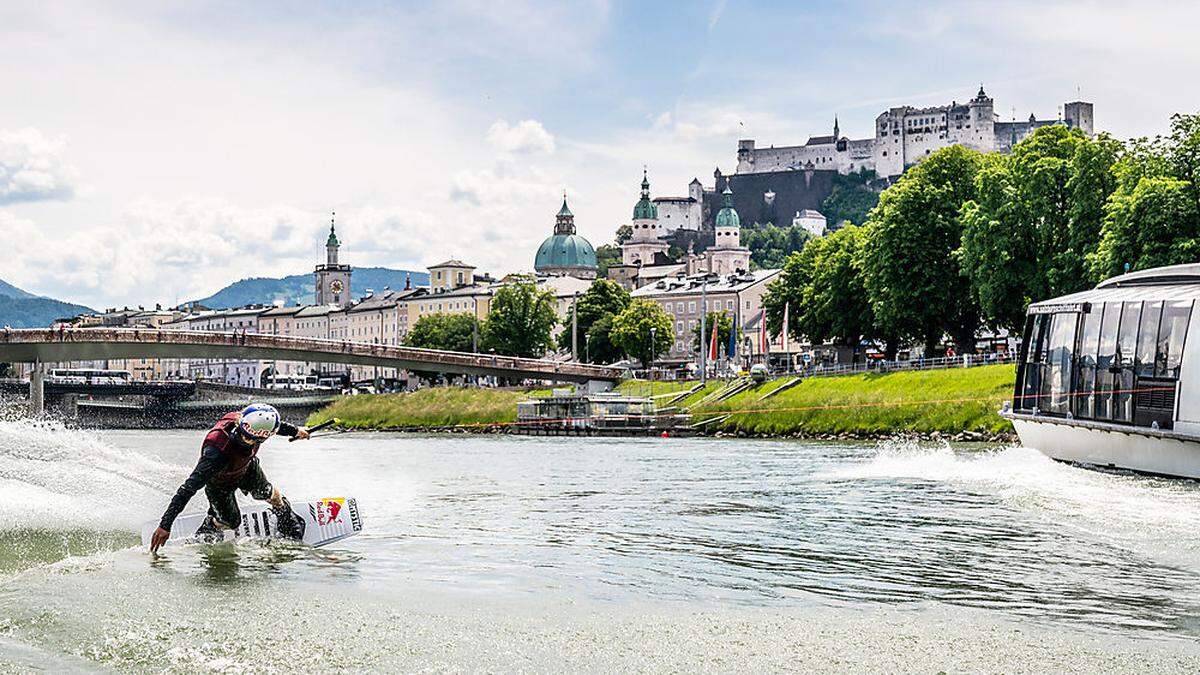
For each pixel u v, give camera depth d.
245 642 13.07
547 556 21.17
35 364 111.56
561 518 28.08
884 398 86.50
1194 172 72.62
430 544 22.30
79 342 104.88
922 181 100.50
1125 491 32.66
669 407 113.38
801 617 15.17
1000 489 33.81
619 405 110.19
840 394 91.62
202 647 12.84
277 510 20.64
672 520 27.69
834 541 23.59
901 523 26.61
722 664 12.48
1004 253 86.75
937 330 102.50
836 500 32.12
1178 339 37.28
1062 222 86.50
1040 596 17.33
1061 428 42.97
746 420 95.56
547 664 12.36
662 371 145.62
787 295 142.38
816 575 19.30
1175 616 15.78
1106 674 12.35
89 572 17.16
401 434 116.50
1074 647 13.52
